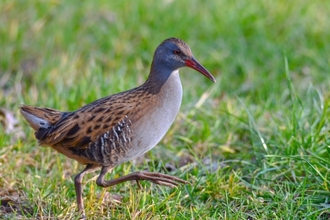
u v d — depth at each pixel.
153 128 9.79
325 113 11.06
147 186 10.48
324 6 16.55
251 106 13.05
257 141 11.48
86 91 13.14
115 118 9.57
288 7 16.36
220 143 11.92
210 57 15.29
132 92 9.88
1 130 11.87
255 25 15.89
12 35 15.59
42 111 9.91
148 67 15.27
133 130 9.62
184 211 9.66
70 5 16.45
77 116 9.69
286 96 13.77
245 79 14.79
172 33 15.76
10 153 11.29
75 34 15.72
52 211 9.82
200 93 13.99
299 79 14.63
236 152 11.77
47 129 9.83
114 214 9.67
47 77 14.19
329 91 12.55
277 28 15.98
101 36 15.70
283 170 10.67
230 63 15.23
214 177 10.48
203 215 9.58
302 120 11.51
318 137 11.02
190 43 15.63
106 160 9.70
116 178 9.85
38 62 15.04
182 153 11.77
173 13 16.23
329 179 10.06
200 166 11.21
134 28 15.91
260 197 10.05
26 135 12.01
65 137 9.63
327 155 10.73
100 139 9.56
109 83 13.50
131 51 15.41
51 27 15.83
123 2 16.55
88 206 9.72
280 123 11.97
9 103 13.18
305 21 15.96
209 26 15.92
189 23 16.03
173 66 10.06
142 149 9.83
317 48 15.33
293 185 10.18
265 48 15.42
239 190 10.24
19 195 10.41
